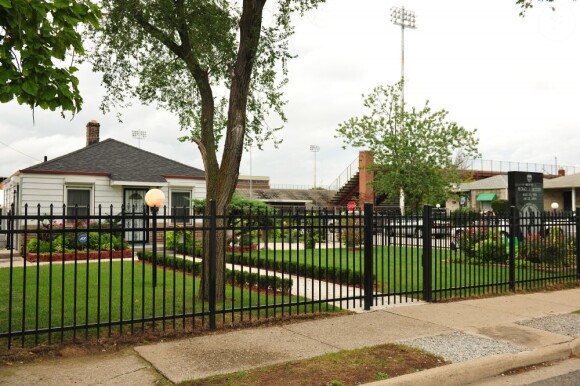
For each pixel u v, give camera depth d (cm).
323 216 797
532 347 626
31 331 563
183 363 536
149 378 491
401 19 3916
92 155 2194
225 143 856
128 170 2164
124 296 898
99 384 474
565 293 1023
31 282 1064
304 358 559
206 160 886
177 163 2383
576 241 1191
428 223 916
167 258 1385
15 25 441
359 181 3481
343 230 2056
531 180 1706
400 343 626
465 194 4369
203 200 2028
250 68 863
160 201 1153
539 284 1112
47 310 770
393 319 761
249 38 852
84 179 2033
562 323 756
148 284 1057
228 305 830
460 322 752
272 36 958
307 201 5022
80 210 2034
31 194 1925
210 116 910
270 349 593
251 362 543
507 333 693
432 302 902
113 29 909
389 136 2531
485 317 789
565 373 569
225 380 484
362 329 697
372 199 3244
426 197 2572
